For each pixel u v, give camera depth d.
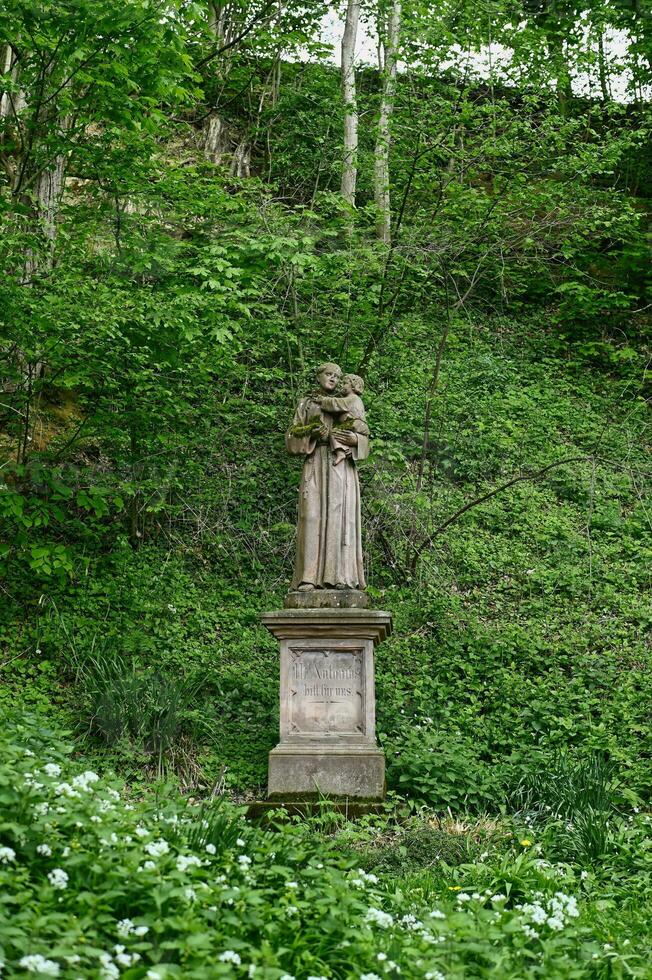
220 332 11.11
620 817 8.93
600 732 10.33
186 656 11.44
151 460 13.27
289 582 13.27
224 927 4.83
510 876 6.59
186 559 13.36
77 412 14.38
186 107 14.85
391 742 10.02
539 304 19.45
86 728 9.89
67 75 11.20
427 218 14.66
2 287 10.24
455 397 16.42
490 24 14.59
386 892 6.06
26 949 4.09
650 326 18.80
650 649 12.18
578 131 17.53
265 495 14.53
